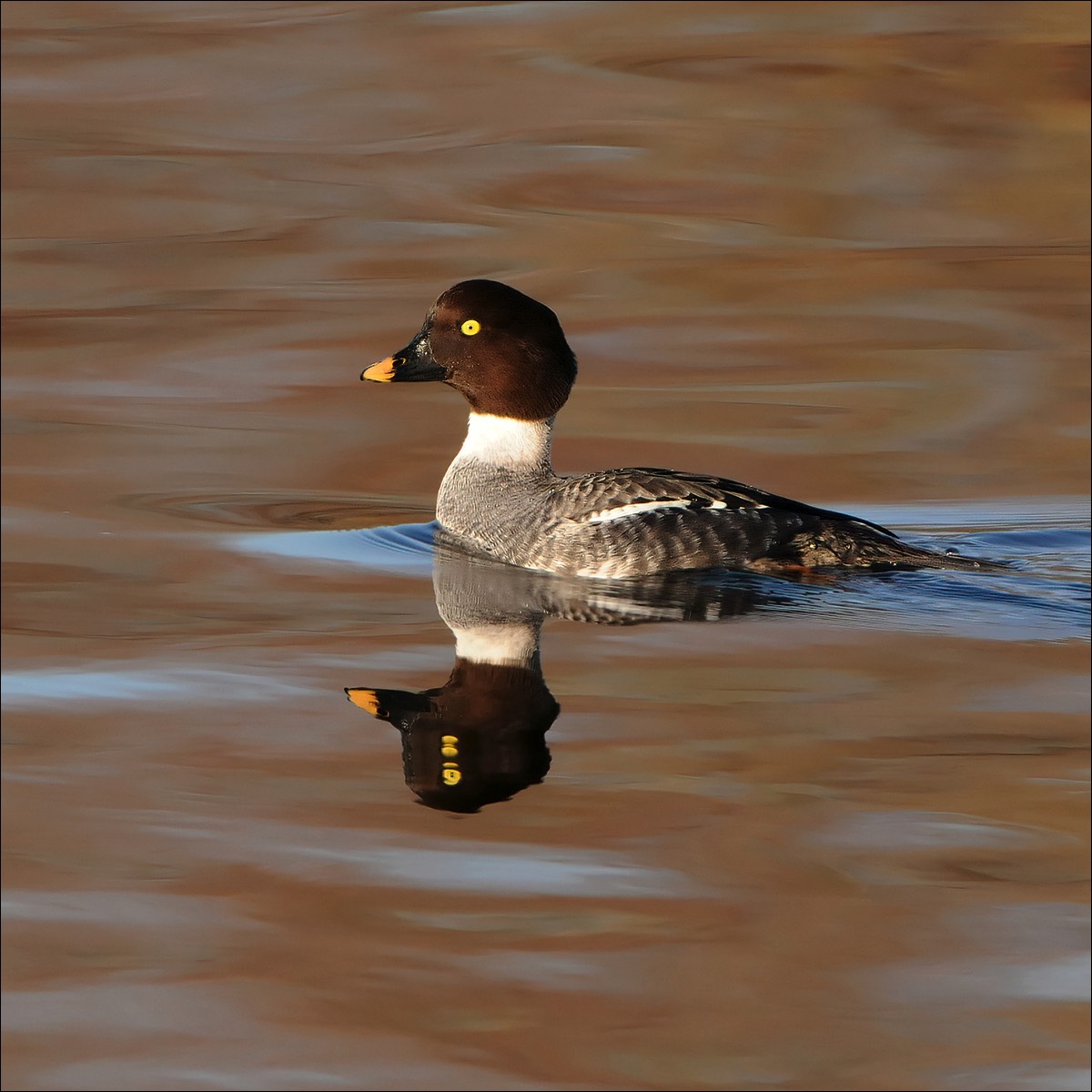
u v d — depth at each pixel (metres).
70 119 21.97
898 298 18.28
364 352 17.06
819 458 14.70
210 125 22.00
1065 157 20.83
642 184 20.67
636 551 11.74
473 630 10.73
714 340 17.39
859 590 11.41
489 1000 7.00
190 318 17.88
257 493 13.88
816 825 8.25
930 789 8.55
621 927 7.47
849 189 20.48
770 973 7.20
